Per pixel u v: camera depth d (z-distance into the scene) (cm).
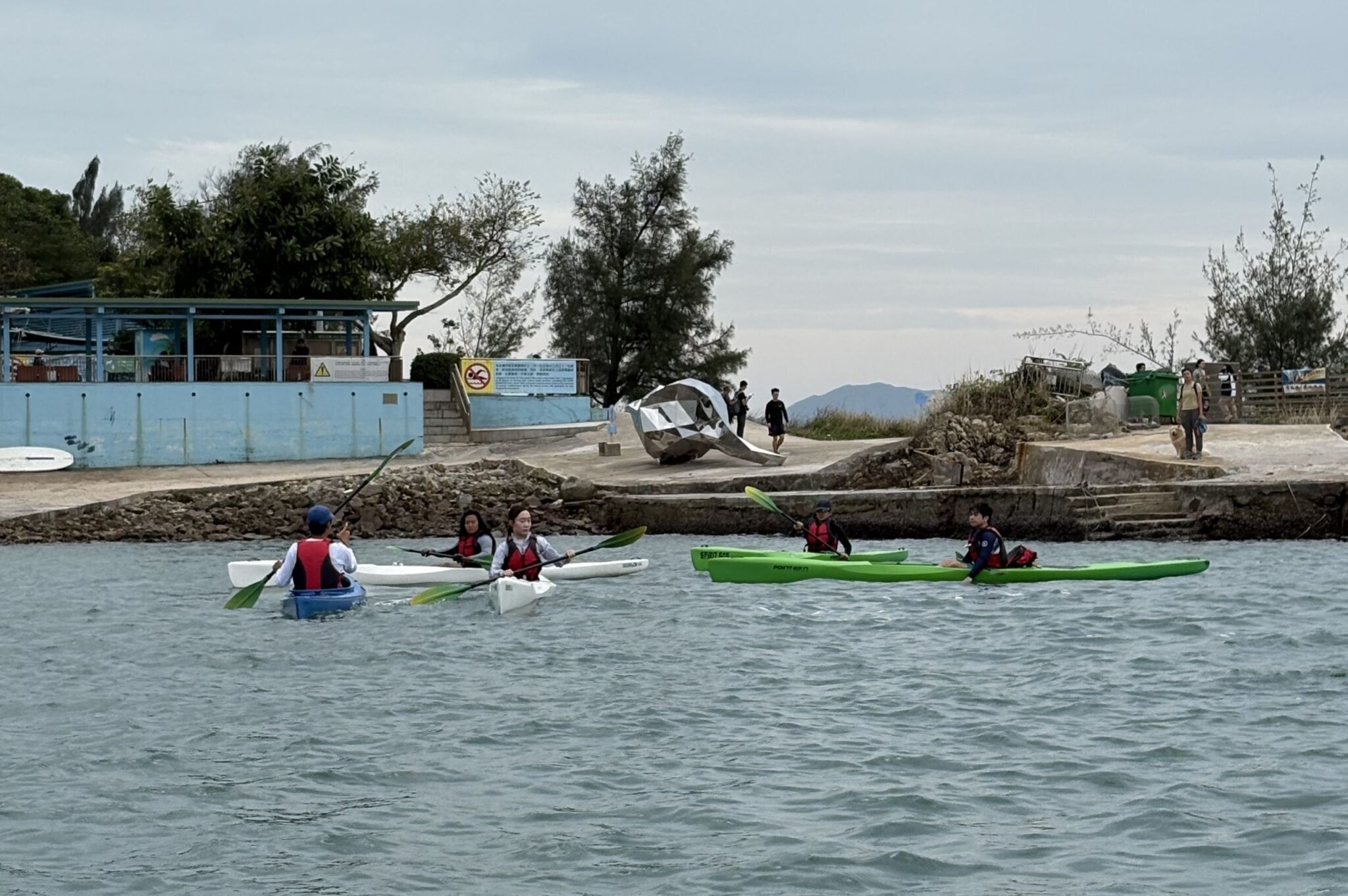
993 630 1908
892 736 1332
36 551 3425
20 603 2320
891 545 3197
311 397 4928
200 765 1258
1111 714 1407
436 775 1223
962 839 1045
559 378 5744
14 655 1800
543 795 1162
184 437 4816
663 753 1287
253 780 1211
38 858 1026
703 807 1124
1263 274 5481
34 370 4791
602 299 6969
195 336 5703
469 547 2489
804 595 2267
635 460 4453
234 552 3353
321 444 4947
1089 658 1695
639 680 1600
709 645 1820
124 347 5741
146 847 1049
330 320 5203
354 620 2059
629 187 7044
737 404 4797
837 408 5778
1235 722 1366
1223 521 3125
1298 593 2197
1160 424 4253
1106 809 1105
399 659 1747
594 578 2519
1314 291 5409
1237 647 1745
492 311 7294
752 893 952
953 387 4409
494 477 4150
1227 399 4462
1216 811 1095
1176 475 3319
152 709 1478
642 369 6975
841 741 1318
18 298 4800
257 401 4881
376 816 1114
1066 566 2592
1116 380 4684
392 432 5016
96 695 1545
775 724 1384
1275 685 1522
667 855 1020
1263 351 5428
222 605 2273
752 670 1653
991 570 2373
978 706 1452
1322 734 1313
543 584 2256
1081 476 3572
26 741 1341
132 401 4769
